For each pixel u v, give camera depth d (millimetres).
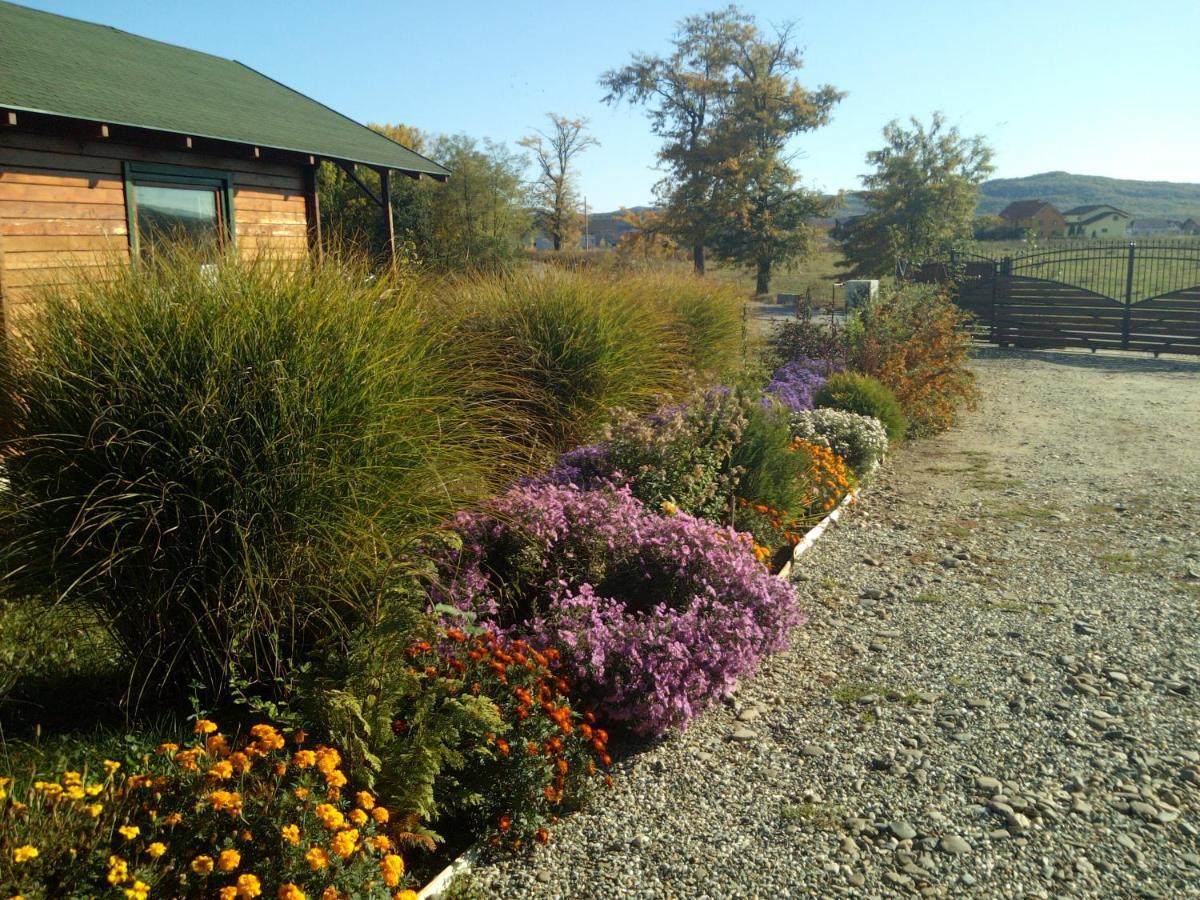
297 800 2441
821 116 38250
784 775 3459
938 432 10430
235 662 3102
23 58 8344
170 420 3035
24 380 3184
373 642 3080
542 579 4121
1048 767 3498
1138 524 6754
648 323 7297
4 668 3348
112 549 2977
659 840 3057
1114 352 18125
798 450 6980
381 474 3387
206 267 3578
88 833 2277
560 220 46500
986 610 5125
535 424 5898
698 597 4078
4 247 7543
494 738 3000
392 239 12047
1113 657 4488
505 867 2910
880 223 35281
